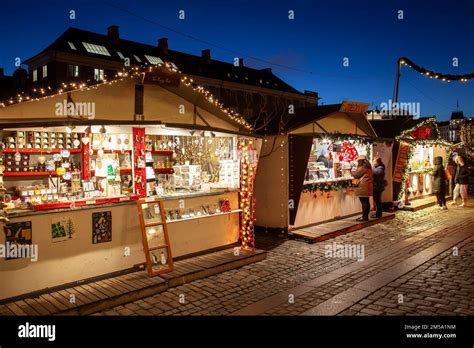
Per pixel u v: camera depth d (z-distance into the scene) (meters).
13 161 7.32
